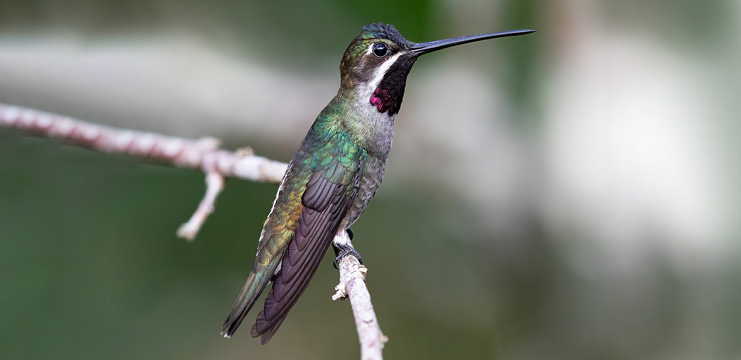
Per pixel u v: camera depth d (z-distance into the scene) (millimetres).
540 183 9953
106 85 10883
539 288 9945
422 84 10898
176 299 10078
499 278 10328
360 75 7195
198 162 8297
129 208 10383
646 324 9273
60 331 9477
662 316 9227
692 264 9133
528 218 10016
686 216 9141
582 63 9664
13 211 9992
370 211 11016
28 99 10883
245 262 10359
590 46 9594
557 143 9836
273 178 7875
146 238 10266
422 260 10719
